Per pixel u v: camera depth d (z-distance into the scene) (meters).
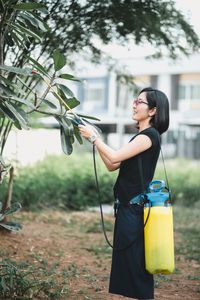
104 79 20.28
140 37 4.38
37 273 3.27
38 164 8.29
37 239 4.55
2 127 3.30
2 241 4.05
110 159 2.16
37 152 9.19
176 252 4.80
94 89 20.61
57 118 2.43
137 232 2.11
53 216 6.31
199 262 4.32
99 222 6.24
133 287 2.11
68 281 3.20
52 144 10.18
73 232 5.44
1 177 2.71
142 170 2.14
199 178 10.79
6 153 6.08
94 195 7.88
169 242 2.04
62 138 2.41
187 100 19.41
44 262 3.64
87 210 7.41
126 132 18.39
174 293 3.20
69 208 7.29
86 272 3.57
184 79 19.44
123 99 18.36
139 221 2.12
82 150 12.76
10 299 2.45
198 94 19.23
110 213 7.27
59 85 2.44
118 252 2.17
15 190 6.01
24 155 8.70
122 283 2.14
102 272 3.65
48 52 3.96
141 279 2.11
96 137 2.24
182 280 3.62
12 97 2.18
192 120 18.00
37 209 6.39
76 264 3.81
